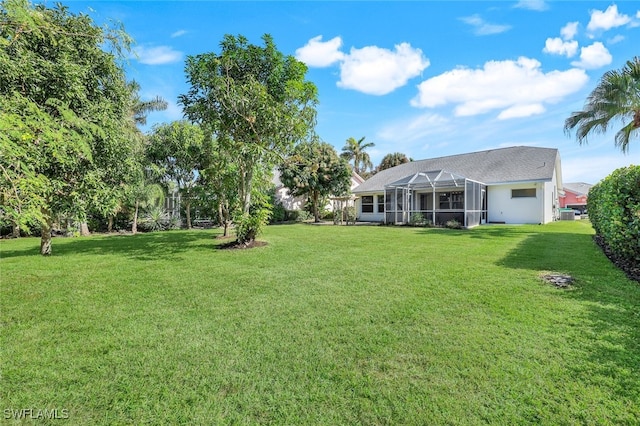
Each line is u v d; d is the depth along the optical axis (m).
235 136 9.42
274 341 3.11
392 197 21.02
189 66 8.66
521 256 6.99
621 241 5.95
